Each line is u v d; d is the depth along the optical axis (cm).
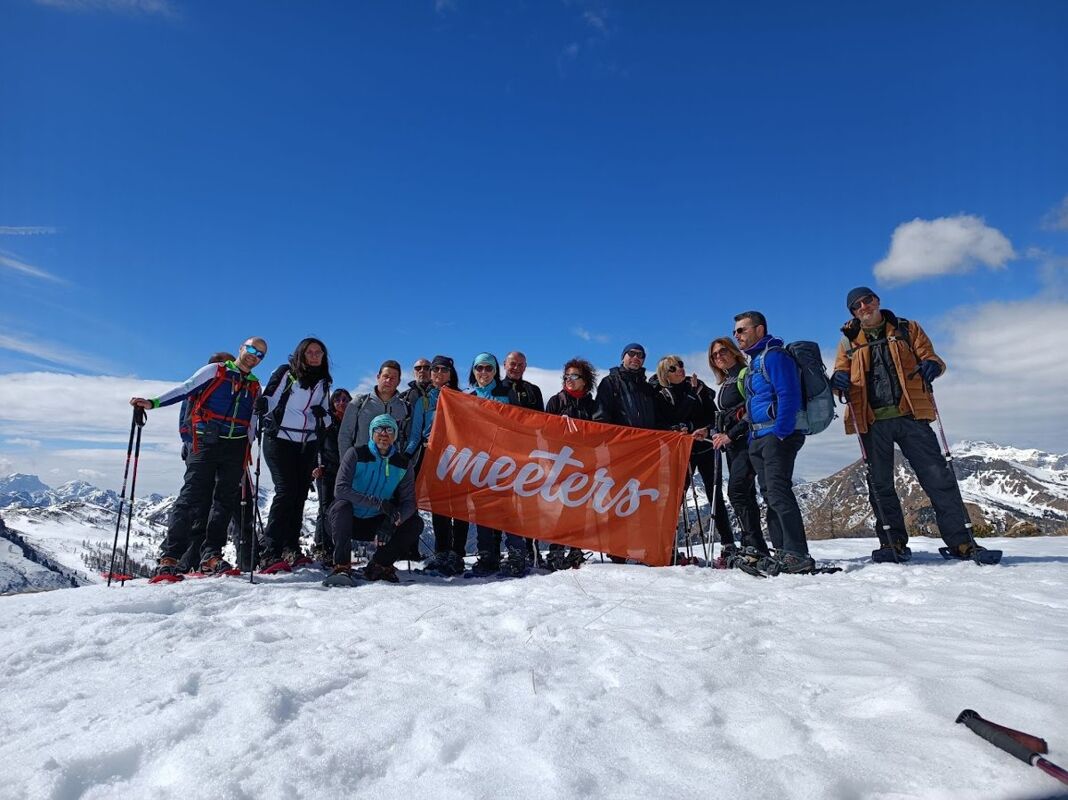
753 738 204
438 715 229
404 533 577
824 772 175
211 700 245
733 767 182
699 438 652
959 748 181
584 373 712
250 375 596
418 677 276
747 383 579
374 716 231
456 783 183
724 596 435
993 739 181
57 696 263
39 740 220
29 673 298
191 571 586
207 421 561
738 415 610
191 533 584
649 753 195
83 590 482
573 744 203
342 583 525
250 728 218
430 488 653
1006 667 245
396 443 598
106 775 199
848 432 611
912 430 573
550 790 176
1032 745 172
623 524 640
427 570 656
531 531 636
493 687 257
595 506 644
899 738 191
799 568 528
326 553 642
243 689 255
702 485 712
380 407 620
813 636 317
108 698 258
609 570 561
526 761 194
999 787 162
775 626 344
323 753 203
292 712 237
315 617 407
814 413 545
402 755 204
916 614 354
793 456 557
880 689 231
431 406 697
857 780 171
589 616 385
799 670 263
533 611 398
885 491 591
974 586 428
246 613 423
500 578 607
